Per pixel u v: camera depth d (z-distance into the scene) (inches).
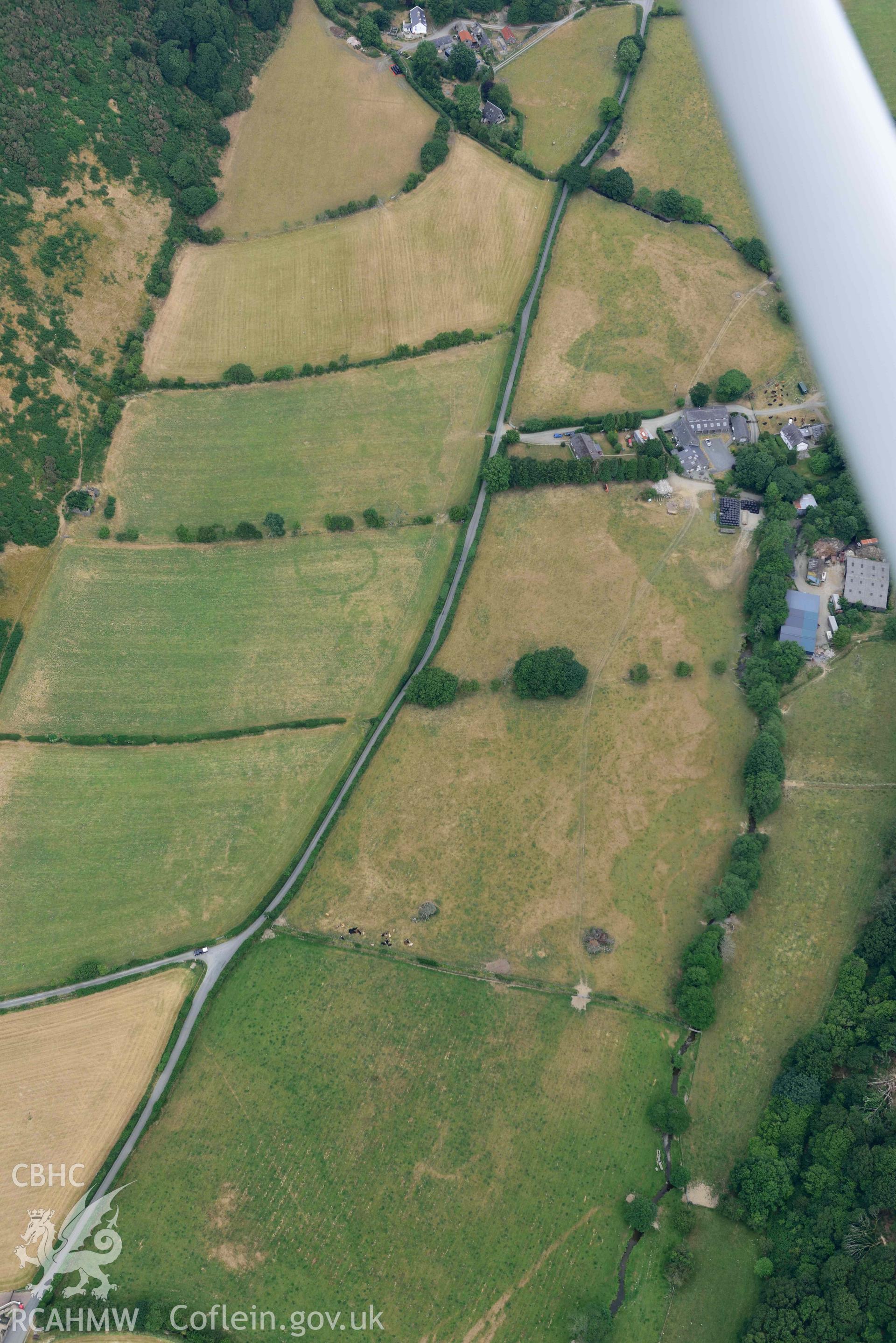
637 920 5846.5
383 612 6919.3
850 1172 4749.0
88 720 6609.3
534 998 5659.5
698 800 6195.9
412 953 5802.2
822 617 6732.3
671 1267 4862.2
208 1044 5590.6
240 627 6914.4
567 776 6309.1
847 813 6067.9
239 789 6353.3
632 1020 5556.1
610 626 6825.8
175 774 6422.2
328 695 6648.6
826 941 5684.1
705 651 6697.8
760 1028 5477.4
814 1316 4389.8
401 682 6648.6
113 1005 5708.7
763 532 6948.8
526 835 6136.8
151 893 6063.0
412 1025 5605.3
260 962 5807.1
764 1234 4894.2
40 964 5856.3
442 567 7062.0
